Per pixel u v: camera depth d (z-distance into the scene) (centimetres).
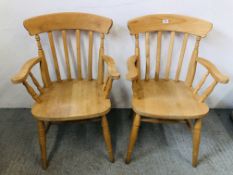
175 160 143
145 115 121
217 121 175
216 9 145
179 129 167
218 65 166
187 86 144
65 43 143
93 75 168
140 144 154
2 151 148
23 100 181
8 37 153
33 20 132
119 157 145
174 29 142
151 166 139
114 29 151
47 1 141
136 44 140
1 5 141
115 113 181
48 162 141
